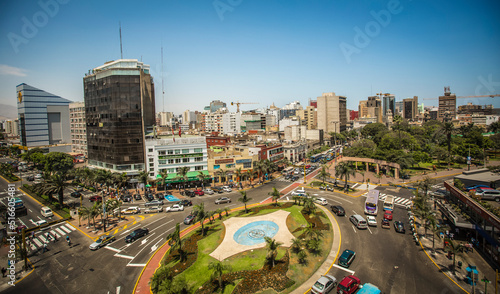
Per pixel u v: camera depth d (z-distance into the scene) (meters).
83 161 146.50
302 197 68.56
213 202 79.31
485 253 44.78
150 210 72.75
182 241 53.03
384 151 114.44
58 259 49.22
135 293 38.88
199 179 94.75
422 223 58.19
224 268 38.25
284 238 52.44
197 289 38.12
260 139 154.62
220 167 100.38
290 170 120.50
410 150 136.75
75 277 43.47
